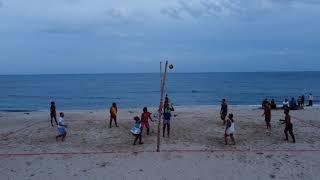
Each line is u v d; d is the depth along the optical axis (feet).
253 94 245.04
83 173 39.58
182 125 67.62
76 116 84.48
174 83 414.62
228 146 50.49
